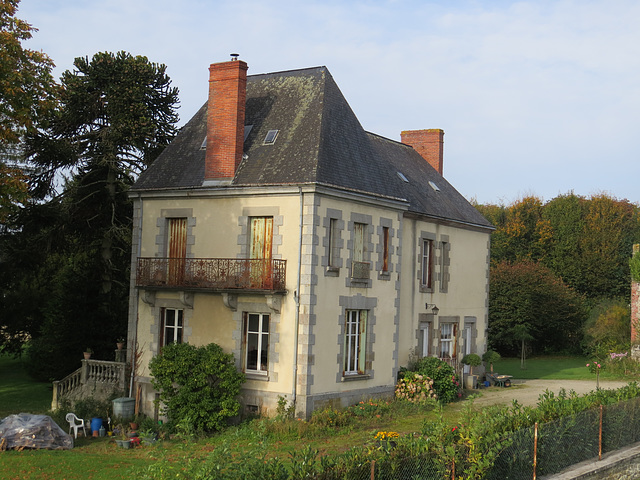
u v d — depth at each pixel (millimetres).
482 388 29078
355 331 22531
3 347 36188
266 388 20781
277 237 20953
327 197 20984
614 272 51344
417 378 23938
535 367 39688
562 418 15234
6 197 21734
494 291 44625
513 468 13438
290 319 20500
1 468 15156
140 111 29516
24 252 28844
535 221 54938
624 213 54656
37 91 22172
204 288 21391
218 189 21984
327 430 19094
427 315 27047
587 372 36156
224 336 21516
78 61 30234
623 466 16188
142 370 23109
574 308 46625
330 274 21094
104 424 21797
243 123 22547
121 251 30344
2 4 21438
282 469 10500
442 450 12055
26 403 26828
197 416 19953
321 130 21969
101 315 29359
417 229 26578
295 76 24438
